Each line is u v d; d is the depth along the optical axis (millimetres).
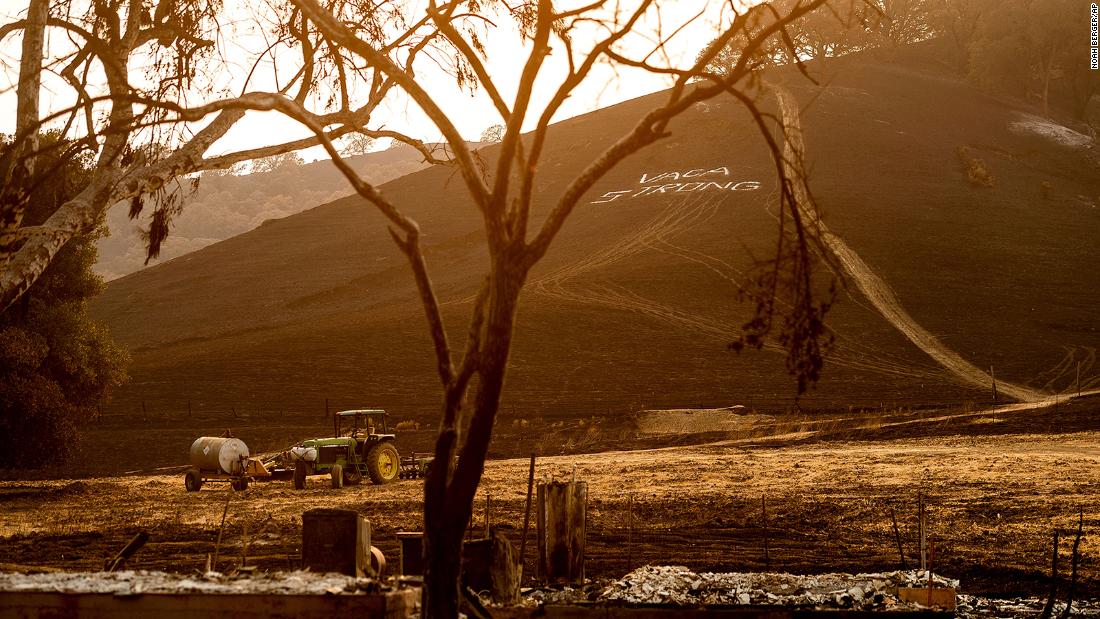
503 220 9148
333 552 11406
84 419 55031
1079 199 157750
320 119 15281
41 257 13250
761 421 67625
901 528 23406
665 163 164625
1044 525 22969
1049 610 13406
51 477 52719
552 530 14109
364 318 120250
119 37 14422
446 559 8961
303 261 167125
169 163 14336
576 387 87812
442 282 138750
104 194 13867
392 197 189000
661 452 53969
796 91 189875
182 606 8914
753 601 12500
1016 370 92688
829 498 29516
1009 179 162625
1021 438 50250
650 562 19062
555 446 60406
